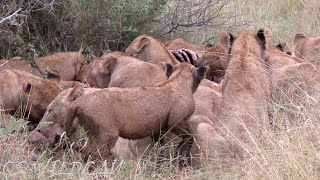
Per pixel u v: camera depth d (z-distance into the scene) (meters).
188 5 16.56
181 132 10.98
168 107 10.80
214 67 13.49
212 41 16.88
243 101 10.79
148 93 10.63
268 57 12.39
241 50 11.45
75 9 14.45
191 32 16.78
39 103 11.68
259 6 18.98
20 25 13.02
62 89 12.19
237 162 9.95
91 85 12.98
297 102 11.55
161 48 13.52
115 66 12.81
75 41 14.76
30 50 13.70
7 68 12.81
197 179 9.82
